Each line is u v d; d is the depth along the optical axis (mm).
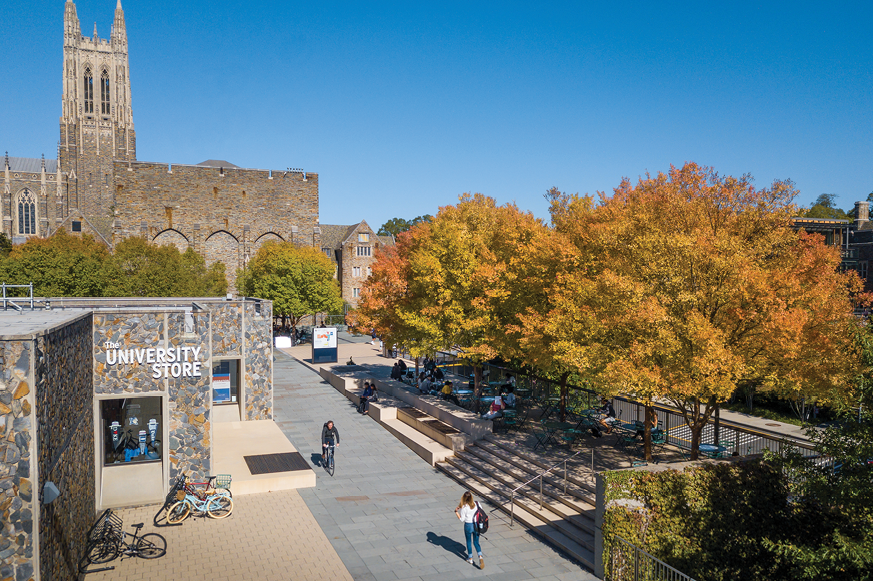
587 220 22953
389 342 33312
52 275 52062
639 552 12383
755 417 28859
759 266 16828
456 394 29062
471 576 13656
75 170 122312
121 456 17797
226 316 26797
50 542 10836
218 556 14469
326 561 14336
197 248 79875
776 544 11906
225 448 22891
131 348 17188
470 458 21750
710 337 14211
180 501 16750
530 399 29141
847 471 11633
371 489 19859
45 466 10508
